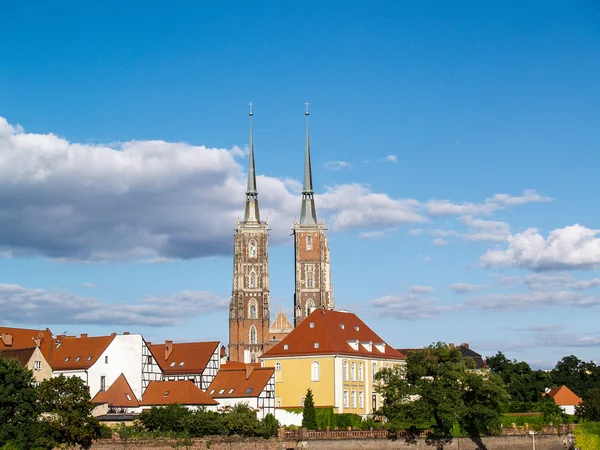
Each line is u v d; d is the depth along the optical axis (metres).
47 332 191.12
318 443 148.38
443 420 158.38
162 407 146.00
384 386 158.12
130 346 180.38
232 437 141.00
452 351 155.50
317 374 186.25
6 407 129.25
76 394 135.50
